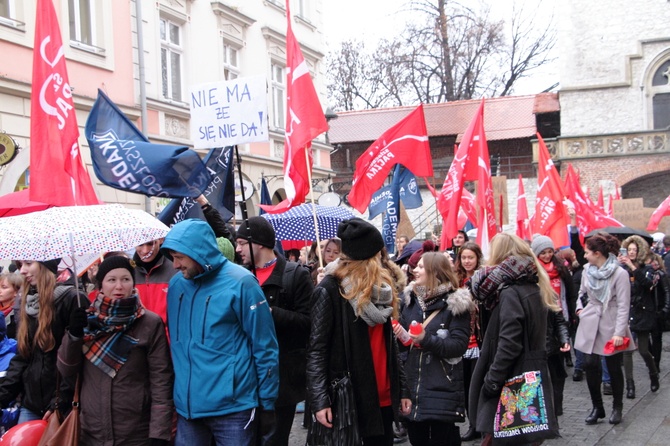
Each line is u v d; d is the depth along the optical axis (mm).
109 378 4027
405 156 8742
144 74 14516
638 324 8375
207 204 5375
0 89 11258
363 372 4148
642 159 27438
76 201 5719
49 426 4062
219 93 5223
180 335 4121
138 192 5277
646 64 28250
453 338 5055
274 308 4938
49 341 4496
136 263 5238
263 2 19359
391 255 9430
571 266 10094
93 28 13492
